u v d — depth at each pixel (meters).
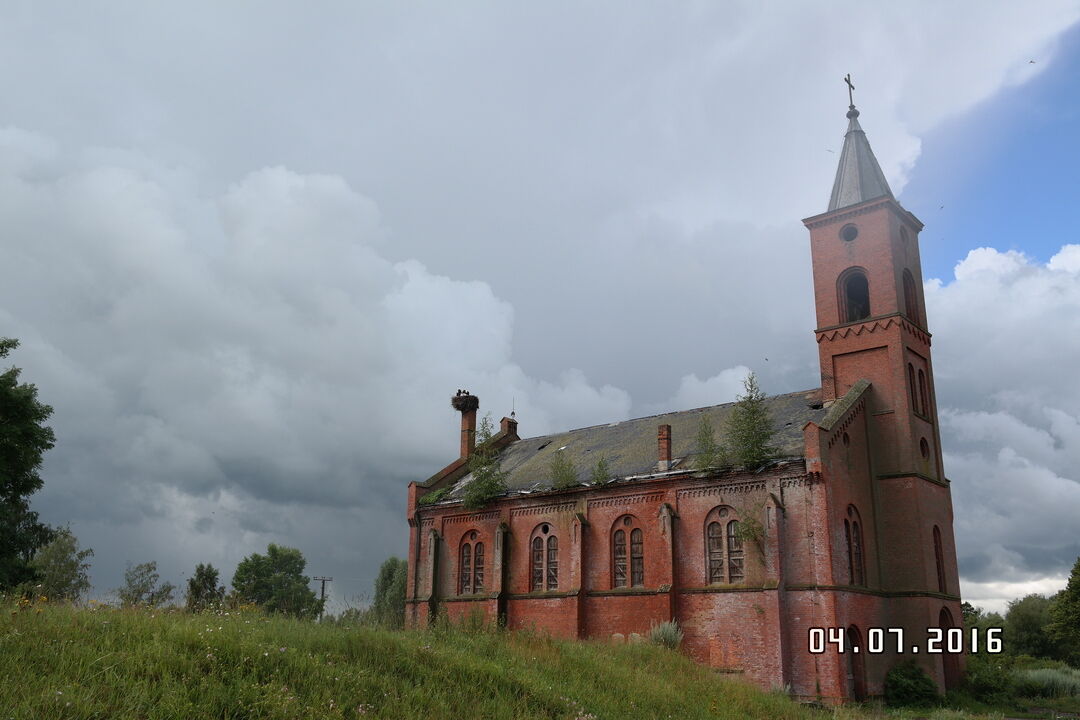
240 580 94.56
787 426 42.59
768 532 37.25
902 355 41.66
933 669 37.59
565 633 43.84
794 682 35.47
